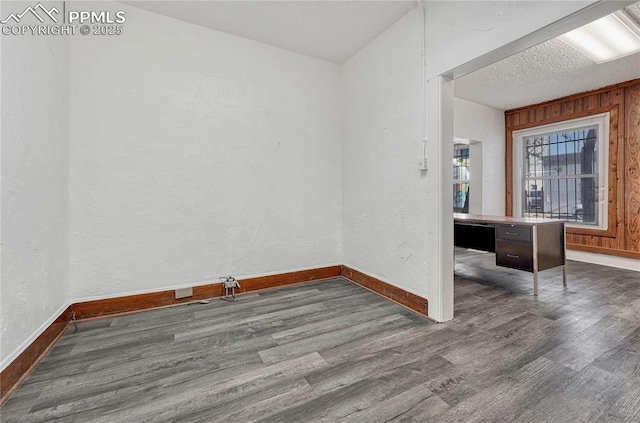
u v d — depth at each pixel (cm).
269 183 294
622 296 272
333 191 335
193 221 259
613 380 147
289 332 203
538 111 474
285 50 299
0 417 125
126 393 140
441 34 210
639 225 371
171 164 248
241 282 282
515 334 198
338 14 241
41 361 167
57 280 194
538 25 153
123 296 234
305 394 139
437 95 214
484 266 394
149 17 237
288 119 303
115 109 227
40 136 173
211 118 263
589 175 421
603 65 331
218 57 265
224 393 140
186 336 197
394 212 261
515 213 510
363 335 198
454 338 193
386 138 268
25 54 159
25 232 156
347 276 331
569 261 423
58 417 125
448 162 217
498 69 342
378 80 276
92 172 220
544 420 121
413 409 129
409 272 245
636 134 371
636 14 239
